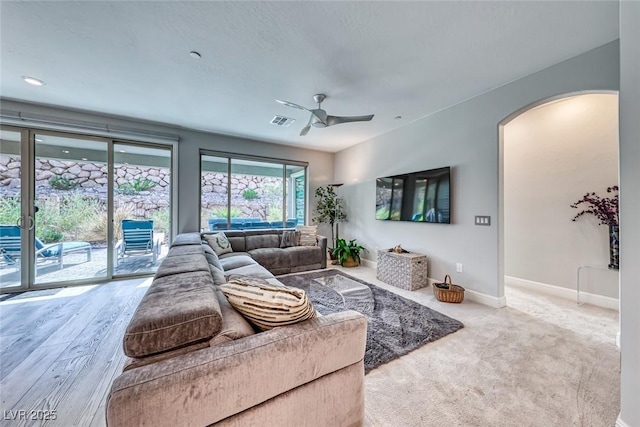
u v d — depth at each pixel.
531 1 1.63
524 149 3.54
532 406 1.38
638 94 1.11
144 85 2.74
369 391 1.50
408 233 3.93
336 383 1.10
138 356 0.86
